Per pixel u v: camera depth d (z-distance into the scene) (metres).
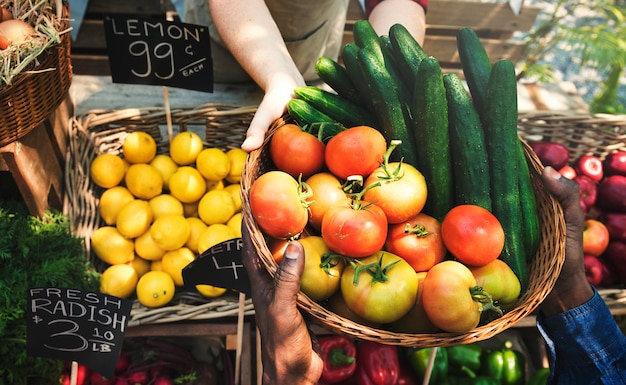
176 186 1.83
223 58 2.24
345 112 1.40
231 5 1.75
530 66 3.56
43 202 1.73
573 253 1.21
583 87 4.39
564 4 4.89
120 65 1.75
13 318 1.44
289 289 0.99
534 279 1.19
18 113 1.49
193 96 2.32
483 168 1.23
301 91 1.42
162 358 1.80
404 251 1.15
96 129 1.99
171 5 3.15
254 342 1.95
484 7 3.37
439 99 1.21
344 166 1.20
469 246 1.09
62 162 1.92
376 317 1.07
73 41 3.04
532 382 1.89
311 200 1.20
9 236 1.53
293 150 1.28
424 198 1.17
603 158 2.15
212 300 1.77
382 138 1.22
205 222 1.86
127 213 1.73
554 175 1.18
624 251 1.89
